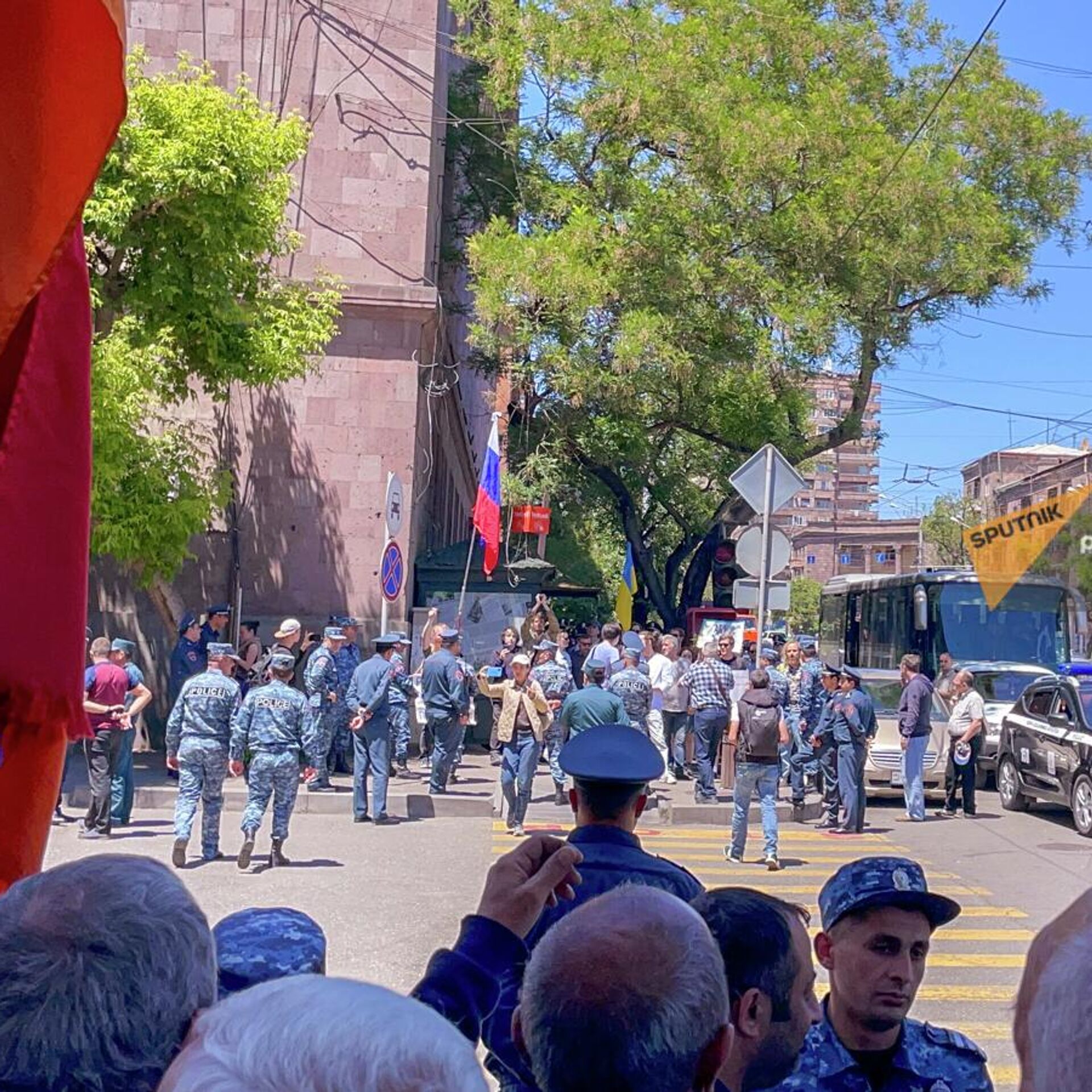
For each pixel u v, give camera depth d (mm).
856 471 146125
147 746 19984
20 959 1887
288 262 20531
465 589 20875
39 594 2717
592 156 26781
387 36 20781
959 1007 8195
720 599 31469
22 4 2410
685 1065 2096
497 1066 3092
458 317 35781
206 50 20578
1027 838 15117
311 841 13305
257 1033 1427
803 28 28312
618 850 4047
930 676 25047
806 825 15898
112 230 15570
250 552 20344
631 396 25656
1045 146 30203
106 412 15492
